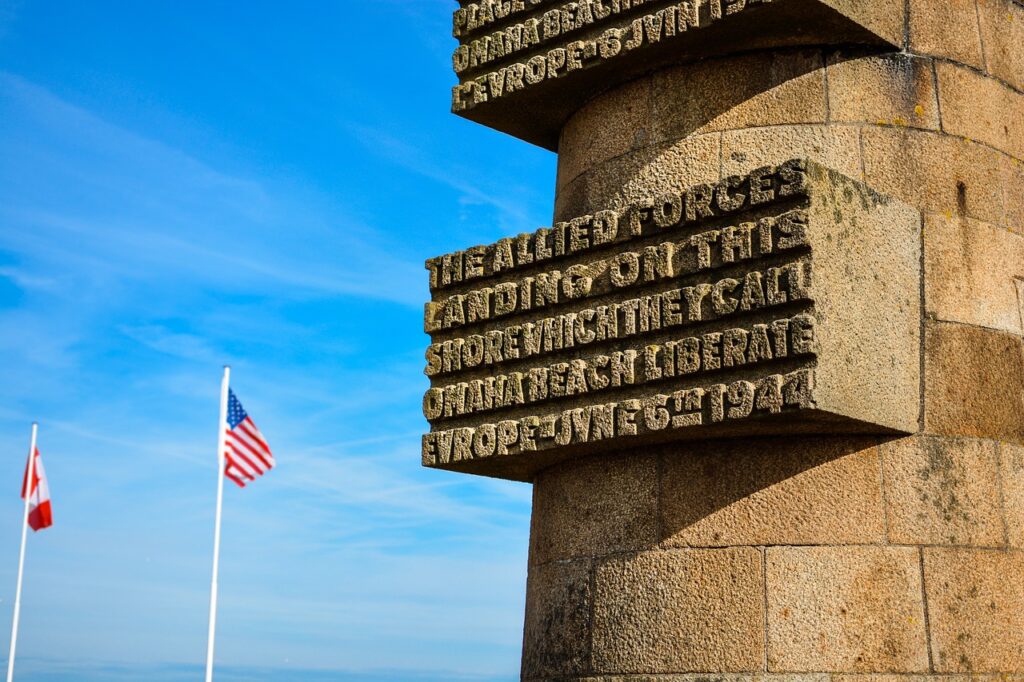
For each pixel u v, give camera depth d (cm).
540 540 843
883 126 804
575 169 891
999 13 879
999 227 825
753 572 733
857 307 720
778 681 712
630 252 780
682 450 770
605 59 840
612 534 786
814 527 734
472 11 927
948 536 744
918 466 746
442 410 849
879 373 727
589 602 785
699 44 817
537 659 815
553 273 814
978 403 778
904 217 771
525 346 814
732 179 742
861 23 790
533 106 912
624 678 754
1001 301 811
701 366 726
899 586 725
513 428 808
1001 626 747
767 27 793
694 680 730
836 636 715
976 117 837
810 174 710
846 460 742
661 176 829
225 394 2459
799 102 806
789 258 709
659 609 752
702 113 825
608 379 767
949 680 721
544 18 881
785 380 692
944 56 835
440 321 870
